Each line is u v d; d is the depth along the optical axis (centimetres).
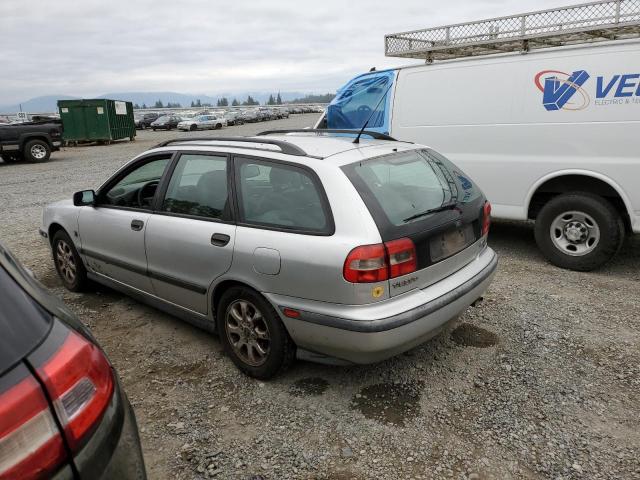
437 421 295
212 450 276
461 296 326
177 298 389
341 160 320
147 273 404
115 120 2836
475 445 274
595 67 499
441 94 601
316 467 261
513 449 270
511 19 587
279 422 298
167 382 345
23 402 133
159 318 446
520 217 565
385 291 287
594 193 524
